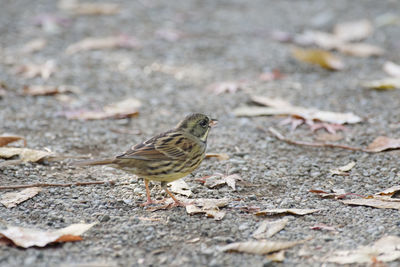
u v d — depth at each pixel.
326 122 13.38
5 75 16.53
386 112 14.19
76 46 19.19
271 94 15.66
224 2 25.69
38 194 9.62
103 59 18.44
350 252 7.64
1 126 12.91
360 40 20.70
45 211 8.96
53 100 14.99
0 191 9.62
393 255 7.51
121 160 9.02
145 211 9.20
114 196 9.76
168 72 17.53
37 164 10.90
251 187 10.22
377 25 22.20
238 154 11.75
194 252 7.74
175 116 14.23
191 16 23.42
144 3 25.00
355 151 11.86
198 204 9.34
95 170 10.91
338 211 9.12
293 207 9.31
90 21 22.09
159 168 9.26
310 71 17.83
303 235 8.25
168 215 9.00
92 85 16.25
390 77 17.06
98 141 12.40
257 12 24.23
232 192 9.98
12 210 8.98
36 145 11.84
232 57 18.89
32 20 21.81
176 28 21.72
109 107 14.59
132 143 12.39
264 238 8.14
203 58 18.83
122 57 18.70
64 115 13.89
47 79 16.47
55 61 17.98
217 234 8.28
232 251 7.72
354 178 10.55
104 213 9.02
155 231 8.36
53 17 21.77
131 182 10.43
